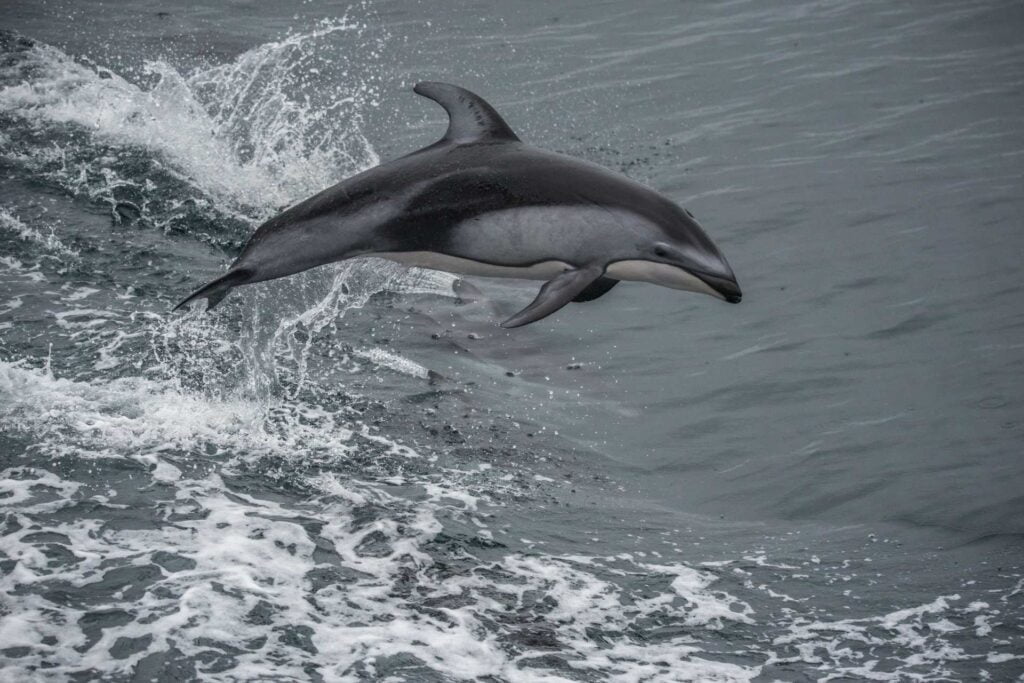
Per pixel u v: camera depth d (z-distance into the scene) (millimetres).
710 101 29469
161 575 13867
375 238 13992
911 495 16469
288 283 21375
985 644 13672
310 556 14539
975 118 27578
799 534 15906
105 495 15391
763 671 13234
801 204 24312
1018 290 20938
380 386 18969
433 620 13633
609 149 27047
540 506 16234
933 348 19672
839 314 20797
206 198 24578
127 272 21484
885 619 14172
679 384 19344
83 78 29672
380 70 31719
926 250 22391
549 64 32062
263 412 17906
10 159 25422
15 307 19953
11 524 14617
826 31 33312
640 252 13719
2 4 35719
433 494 16234
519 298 22047
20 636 12711
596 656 13305
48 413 17219
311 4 36938
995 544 15438
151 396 17906
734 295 13781
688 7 36094
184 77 30703
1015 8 33719
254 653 12742
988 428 17656
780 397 18844
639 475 17266
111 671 12305
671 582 14812
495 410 18578
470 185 14055
